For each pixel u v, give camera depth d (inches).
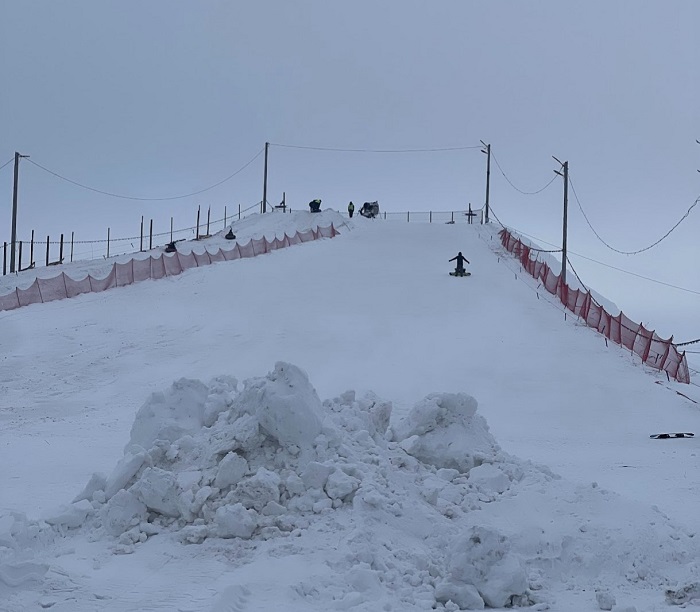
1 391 1097.4
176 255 1939.0
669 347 1306.6
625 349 1381.6
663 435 894.4
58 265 2261.3
